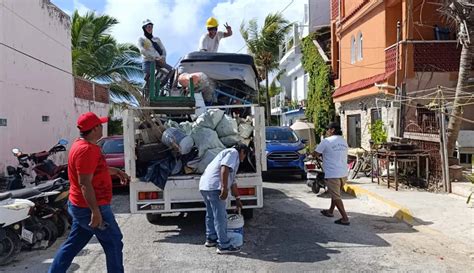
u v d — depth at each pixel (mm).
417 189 11516
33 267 6375
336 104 21766
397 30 14531
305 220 8969
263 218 9195
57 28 16969
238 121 8492
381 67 15781
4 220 6281
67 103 18250
